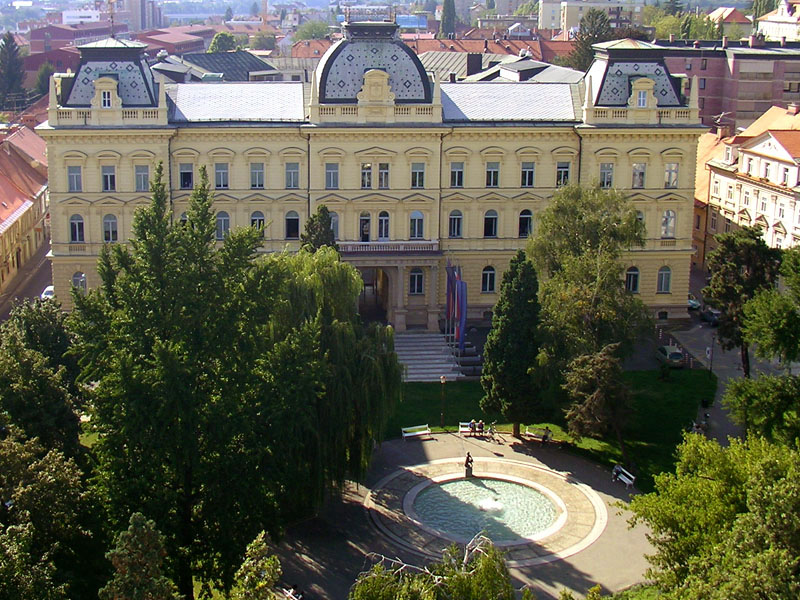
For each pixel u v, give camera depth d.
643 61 124.00
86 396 71.75
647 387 109.25
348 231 123.94
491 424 100.06
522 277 94.31
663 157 124.31
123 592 48.56
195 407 67.62
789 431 78.69
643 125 122.81
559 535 80.69
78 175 119.50
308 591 72.88
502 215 125.06
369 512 84.44
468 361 115.81
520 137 122.88
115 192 120.00
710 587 51.91
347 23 121.50
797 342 84.50
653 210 126.06
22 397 76.44
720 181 153.38
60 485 64.25
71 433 79.81
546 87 127.81
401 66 121.62
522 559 77.12
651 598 70.69
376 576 52.50
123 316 69.69
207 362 70.12
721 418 101.50
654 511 63.69
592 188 105.88
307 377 72.88
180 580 66.62
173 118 120.31
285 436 72.56
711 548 57.38
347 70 120.75
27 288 147.00
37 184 172.75
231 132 119.56
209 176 121.25
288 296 84.00
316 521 83.00
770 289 99.25
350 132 120.25
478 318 127.69
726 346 106.00
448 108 124.00
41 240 173.62
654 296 128.75
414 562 76.81
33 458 65.06
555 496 86.81
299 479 78.19
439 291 125.44
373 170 122.38
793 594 48.56
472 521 83.00
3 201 152.25
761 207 139.12
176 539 66.44
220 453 69.06
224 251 72.31
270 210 122.69
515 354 94.38
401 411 104.00
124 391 66.19
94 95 117.62
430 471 91.62
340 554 77.94
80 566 68.50
